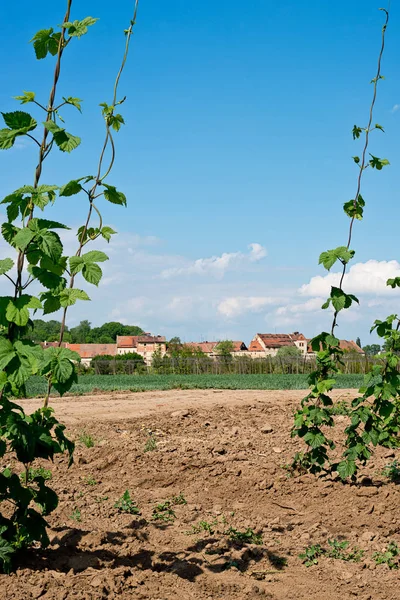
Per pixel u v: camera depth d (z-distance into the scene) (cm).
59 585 414
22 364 392
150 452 869
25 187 412
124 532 557
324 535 583
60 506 627
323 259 662
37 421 439
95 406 1589
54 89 432
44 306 433
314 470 717
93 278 426
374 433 683
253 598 443
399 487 682
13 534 427
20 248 402
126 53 489
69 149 416
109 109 476
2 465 781
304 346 9550
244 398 1800
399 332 684
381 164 683
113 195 466
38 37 432
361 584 472
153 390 2405
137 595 423
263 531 593
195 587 451
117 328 12938
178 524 603
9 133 408
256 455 866
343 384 2700
